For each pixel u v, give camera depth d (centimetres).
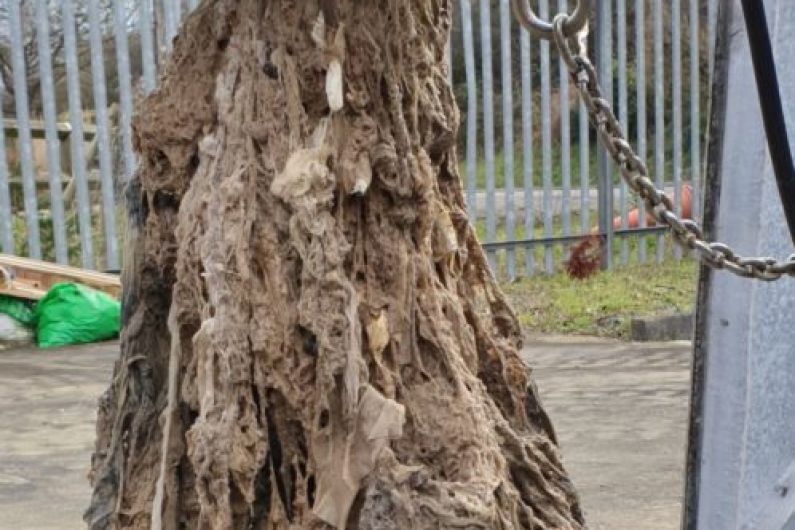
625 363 1010
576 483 666
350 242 315
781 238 303
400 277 319
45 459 730
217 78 332
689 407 325
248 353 309
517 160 1509
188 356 333
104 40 1233
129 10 1229
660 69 1345
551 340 1113
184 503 333
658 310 1180
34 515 625
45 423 815
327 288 305
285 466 313
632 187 263
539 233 1391
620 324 1151
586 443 752
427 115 337
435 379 321
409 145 324
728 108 317
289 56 316
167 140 343
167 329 356
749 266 256
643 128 1333
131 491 349
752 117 312
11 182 1177
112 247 1124
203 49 340
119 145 1152
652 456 721
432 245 338
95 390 905
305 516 310
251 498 310
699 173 1356
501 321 368
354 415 304
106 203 1116
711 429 319
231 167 319
